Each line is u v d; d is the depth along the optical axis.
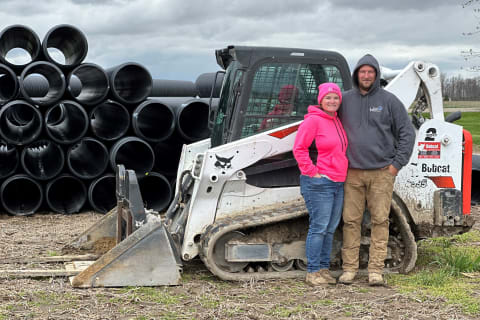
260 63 5.84
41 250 6.93
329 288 5.29
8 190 10.03
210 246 5.30
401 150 5.25
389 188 5.34
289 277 5.57
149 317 4.45
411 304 4.84
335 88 5.17
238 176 5.57
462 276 5.81
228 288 5.27
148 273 5.24
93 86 10.37
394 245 5.80
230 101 5.90
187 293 5.08
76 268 5.81
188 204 5.79
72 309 4.58
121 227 6.18
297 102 5.93
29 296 4.90
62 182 10.24
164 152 10.59
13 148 9.74
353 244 5.47
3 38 9.11
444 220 5.96
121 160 10.23
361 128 5.27
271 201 5.73
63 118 11.34
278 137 5.64
